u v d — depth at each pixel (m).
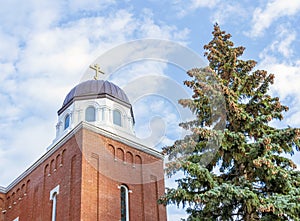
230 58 17.48
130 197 23.16
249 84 16.72
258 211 13.80
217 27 18.78
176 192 14.30
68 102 27.53
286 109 16.36
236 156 15.03
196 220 14.11
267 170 13.88
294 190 13.70
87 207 20.66
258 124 15.20
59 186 22.69
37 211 23.80
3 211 27.81
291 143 14.70
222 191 13.50
